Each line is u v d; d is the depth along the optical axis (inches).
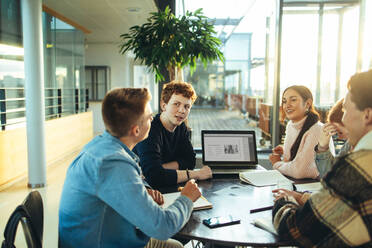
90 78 396.5
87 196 43.4
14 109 192.1
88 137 314.2
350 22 176.6
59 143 241.0
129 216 41.9
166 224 43.5
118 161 43.1
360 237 36.0
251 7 182.1
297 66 181.6
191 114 190.7
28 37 165.5
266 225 48.5
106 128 48.4
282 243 44.3
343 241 36.7
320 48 179.5
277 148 93.7
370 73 38.4
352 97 39.6
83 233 44.1
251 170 82.7
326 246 38.1
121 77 398.9
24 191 163.5
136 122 47.6
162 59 130.9
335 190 37.0
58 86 249.1
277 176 76.2
